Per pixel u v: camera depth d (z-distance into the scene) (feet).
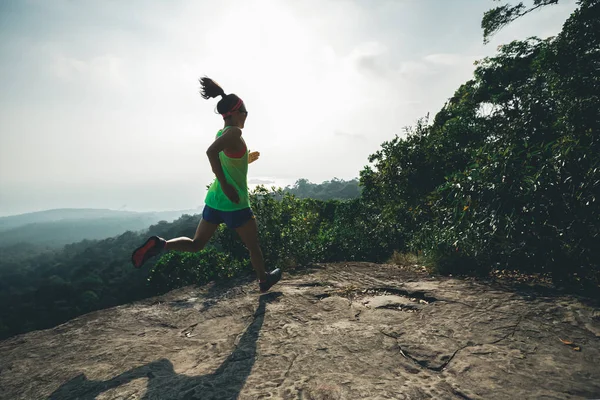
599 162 10.03
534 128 18.40
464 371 5.29
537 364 5.36
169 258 25.79
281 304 9.27
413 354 5.95
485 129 41.01
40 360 7.16
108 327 8.95
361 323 7.57
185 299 10.98
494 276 10.55
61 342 8.11
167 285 24.38
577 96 22.16
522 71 52.37
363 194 31.71
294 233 18.34
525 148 12.61
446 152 29.19
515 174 11.59
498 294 8.70
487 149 16.17
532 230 10.47
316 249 20.59
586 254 9.48
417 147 29.14
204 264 19.35
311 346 6.48
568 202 10.13
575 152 10.74
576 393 4.57
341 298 9.55
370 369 5.51
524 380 4.94
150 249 7.32
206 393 5.08
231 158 7.48
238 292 10.97
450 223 13.70
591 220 9.59
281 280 12.01
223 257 18.22
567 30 40.98
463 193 12.83
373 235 26.18
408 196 27.53
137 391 5.38
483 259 11.41
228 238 17.72
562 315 7.10
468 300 8.48
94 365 6.65
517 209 11.10
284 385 5.15
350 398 4.70
